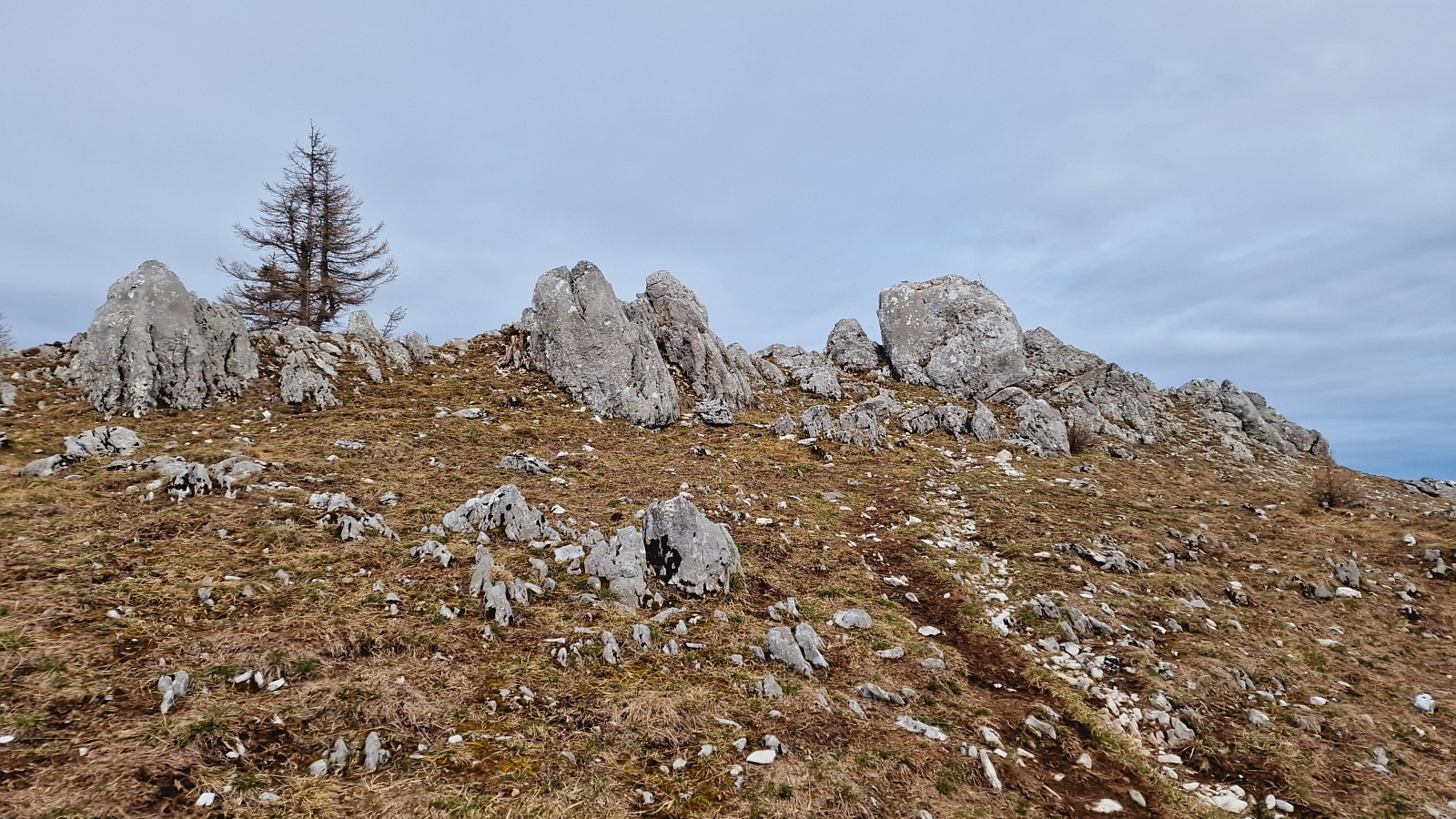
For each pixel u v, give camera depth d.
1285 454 37.12
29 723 7.32
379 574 12.34
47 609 9.73
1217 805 9.18
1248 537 20.08
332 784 7.18
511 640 10.88
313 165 42.25
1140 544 18.52
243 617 10.34
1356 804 9.25
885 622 13.69
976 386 38.19
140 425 19.77
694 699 9.80
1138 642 13.41
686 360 32.81
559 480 19.50
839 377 39.53
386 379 27.11
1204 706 11.41
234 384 23.17
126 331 21.64
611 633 11.31
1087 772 9.62
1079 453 30.58
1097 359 41.72
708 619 12.60
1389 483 32.38
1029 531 19.16
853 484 22.95
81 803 6.30
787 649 11.39
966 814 8.15
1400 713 11.61
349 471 17.81
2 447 16.73
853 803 7.95
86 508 13.49
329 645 9.77
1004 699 11.36
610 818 7.18
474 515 15.18
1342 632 14.70
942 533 19.00
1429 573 17.83
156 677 8.54
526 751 8.19
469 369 30.22
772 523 18.48
